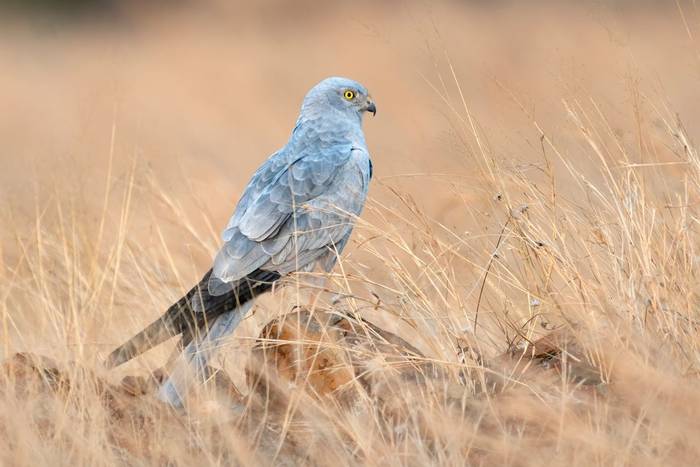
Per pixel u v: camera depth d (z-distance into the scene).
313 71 32.75
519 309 10.53
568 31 29.47
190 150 21.67
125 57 35.88
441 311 10.51
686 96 18.78
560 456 8.33
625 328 9.38
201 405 9.33
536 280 10.30
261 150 23.69
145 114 25.86
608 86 13.95
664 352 9.13
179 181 15.30
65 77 35.59
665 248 9.85
